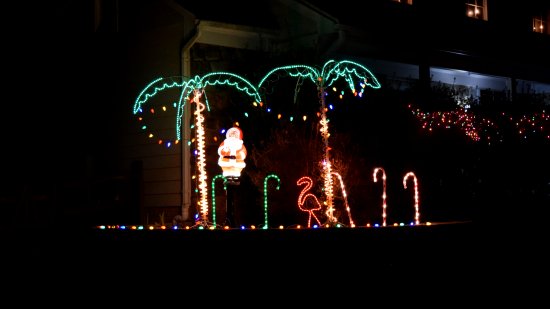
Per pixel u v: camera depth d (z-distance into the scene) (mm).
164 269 7938
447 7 16766
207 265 7793
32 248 9023
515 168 13383
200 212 11219
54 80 14578
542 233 9484
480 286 8180
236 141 9109
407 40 14211
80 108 14445
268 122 11633
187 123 12289
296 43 13445
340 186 9711
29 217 10188
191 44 12281
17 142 13859
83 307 7617
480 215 11805
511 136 13547
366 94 12195
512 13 18375
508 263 8781
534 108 14570
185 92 12289
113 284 8133
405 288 7793
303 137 10656
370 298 7586
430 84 14492
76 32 14695
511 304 7523
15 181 13609
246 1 13828
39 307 7625
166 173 12688
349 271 7668
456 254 8398
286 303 7473
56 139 14375
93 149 14164
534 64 16891
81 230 8711
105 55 14219
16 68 14133
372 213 10516
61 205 10445
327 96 11680
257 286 7617
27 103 14156
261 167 10805
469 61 15961
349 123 11539
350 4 14312
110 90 14016
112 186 12695
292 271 7645
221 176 10117
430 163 12133
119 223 11031
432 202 11859
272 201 10359
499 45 16875
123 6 13969
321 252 7668
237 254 7738
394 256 7879
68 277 8469
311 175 10219
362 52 14203
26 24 14422
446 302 7621
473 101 14469
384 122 11953
